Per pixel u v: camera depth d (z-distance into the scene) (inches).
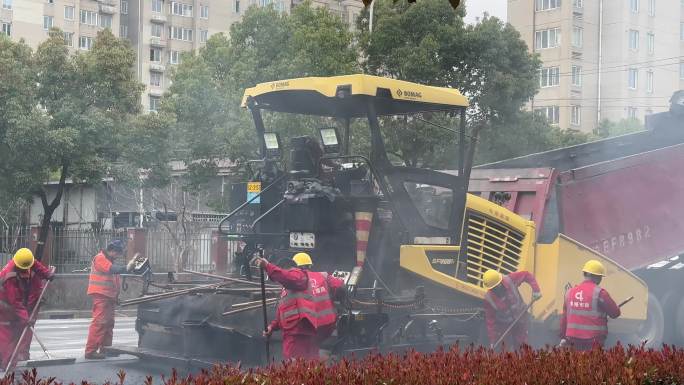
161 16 2854.3
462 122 424.5
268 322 377.7
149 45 2842.0
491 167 543.2
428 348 387.9
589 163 578.9
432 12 1018.7
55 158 1026.1
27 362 418.0
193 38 2906.0
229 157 964.0
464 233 417.7
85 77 1073.5
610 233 481.4
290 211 385.1
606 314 368.8
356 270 373.7
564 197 463.5
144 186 1136.2
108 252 447.8
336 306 361.4
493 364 237.8
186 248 964.0
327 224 377.1
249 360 382.0
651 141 601.9
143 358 409.7
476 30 1042.7
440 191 421.1
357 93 380.2
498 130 1059.3
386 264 389.4
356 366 235.6
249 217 416.5
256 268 410.9
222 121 983.6
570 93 1881.2
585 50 1850.4
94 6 2758.4
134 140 1077.8
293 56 965.2
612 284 468.4
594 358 243.6
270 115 869.8
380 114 434.6
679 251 512.4
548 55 1937.7
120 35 2851.9
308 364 241.6
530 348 258.4
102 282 443.5
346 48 982.4
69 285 890.7
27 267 404.8
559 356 247.3
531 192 466.6
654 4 1731.1
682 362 242.1
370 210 382.0
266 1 2925.7
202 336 394.0
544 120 1111.0
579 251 451.8
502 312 396.5
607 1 1806.1
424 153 916.6
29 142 1005.8
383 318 369.7
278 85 408.2
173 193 1332.4
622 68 1756.9
